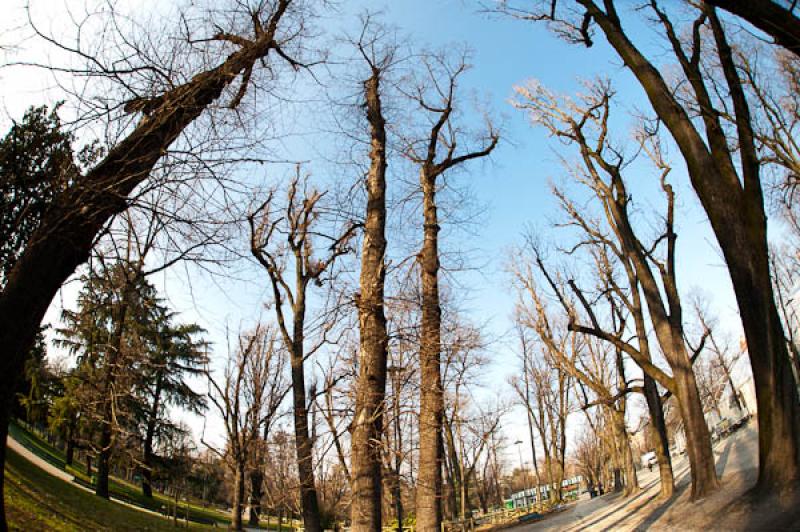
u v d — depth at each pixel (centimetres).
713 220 817
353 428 786
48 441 3994
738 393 2975
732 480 1468
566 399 3997
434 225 1170
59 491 1839
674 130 855
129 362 1060
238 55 632
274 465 1361
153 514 2575
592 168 1738
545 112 1809
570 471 9194
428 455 1005
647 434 5122
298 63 724
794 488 761
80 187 488
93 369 1331
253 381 1451
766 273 789
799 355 2092
